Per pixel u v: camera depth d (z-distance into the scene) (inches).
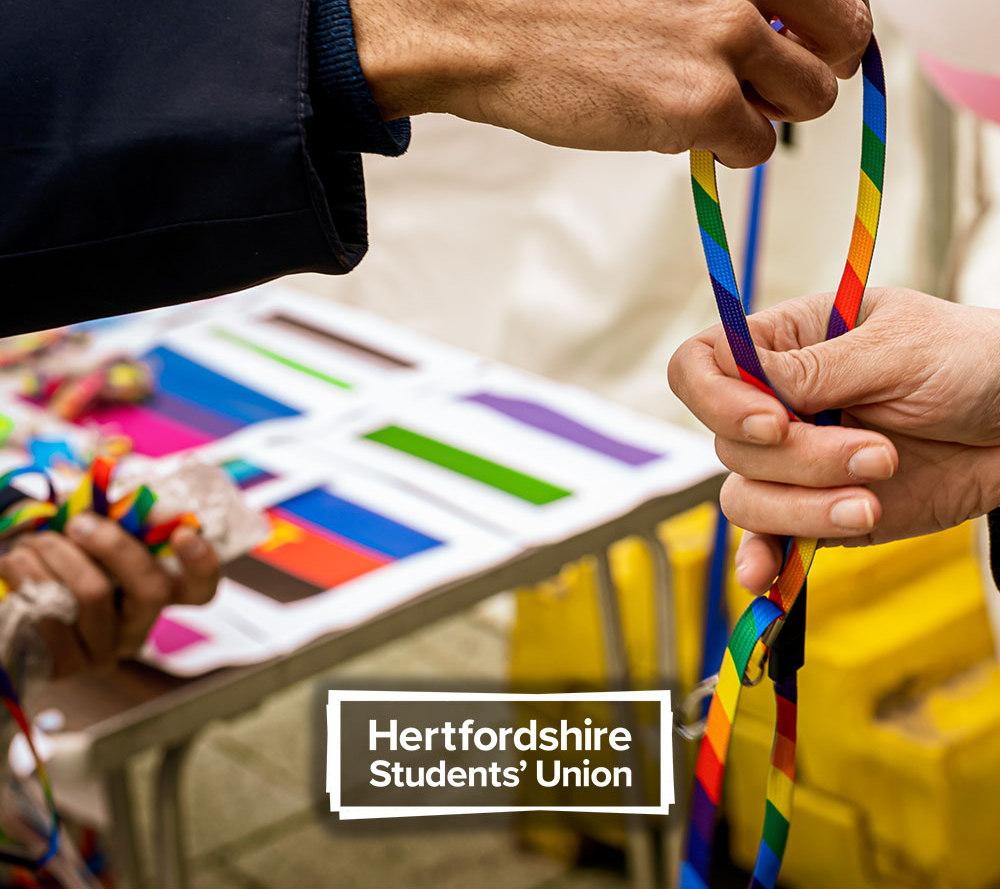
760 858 26.8
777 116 25.2
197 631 50.1
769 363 26.6
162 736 45.9
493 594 54.5
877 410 28.2
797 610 26.1
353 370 75.5
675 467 62.1
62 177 24.8
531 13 23.5
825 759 68.8
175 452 65.4
